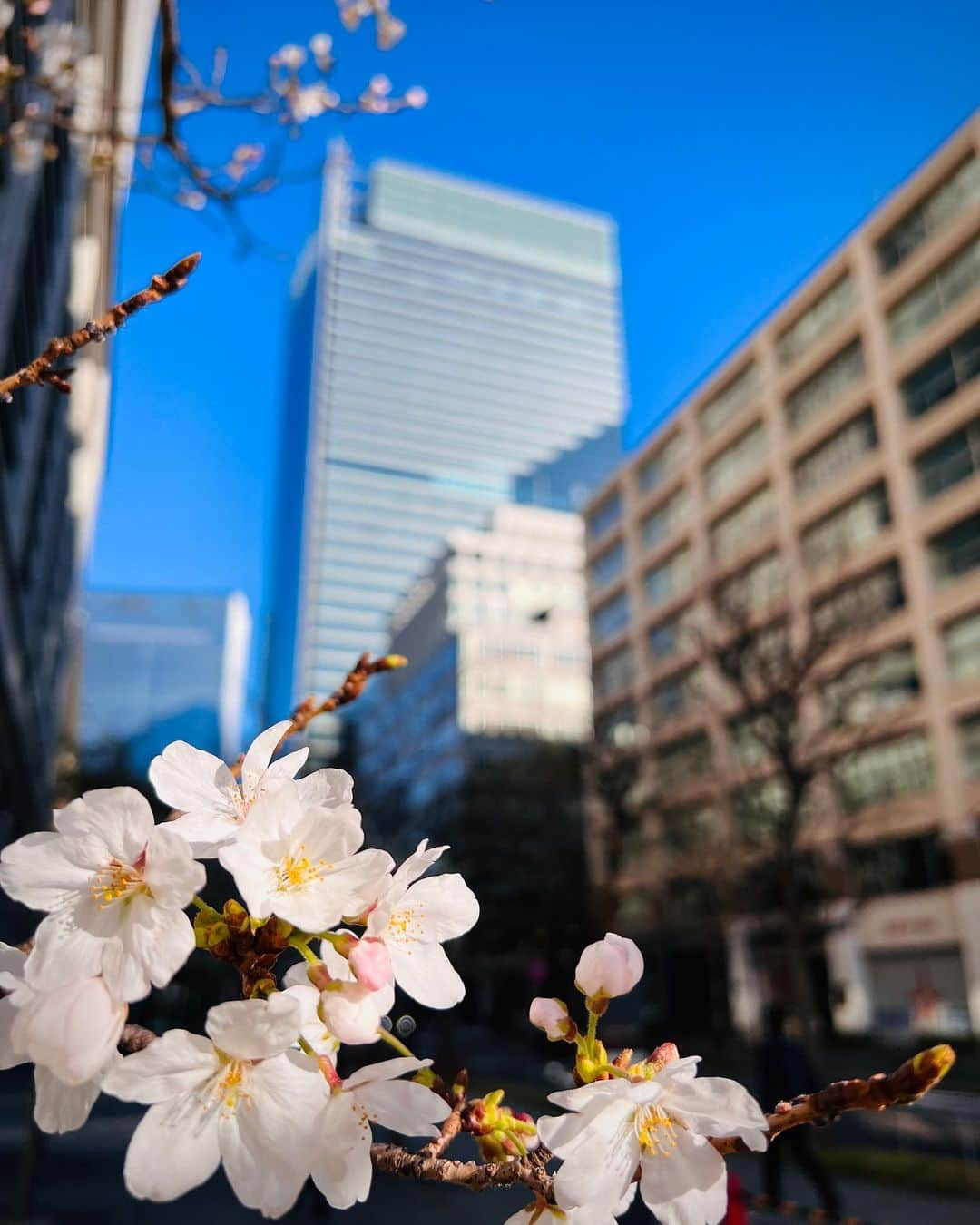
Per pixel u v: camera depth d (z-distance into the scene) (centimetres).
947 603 2531
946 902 2438
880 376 2858
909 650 2661
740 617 2089
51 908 91
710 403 3809
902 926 2548
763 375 3444
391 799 4081
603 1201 97
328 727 7744
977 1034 2266
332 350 13000
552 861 3534
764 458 3400
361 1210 791
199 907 107
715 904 2734
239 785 108
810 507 3072
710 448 3691
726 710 3191
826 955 2802
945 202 2767
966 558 2533
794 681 1881
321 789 108
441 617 6725
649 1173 97
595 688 4362
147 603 13612
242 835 95
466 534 6856
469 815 3894
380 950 96
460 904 110
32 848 92
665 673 3706
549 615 6353
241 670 13700
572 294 14450
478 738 5628
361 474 12500
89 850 93
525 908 3756
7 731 1648
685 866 2942
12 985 96
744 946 3044
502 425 13300
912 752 2620
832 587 2391
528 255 14400
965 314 2570
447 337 13538
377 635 11694
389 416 12875
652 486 4159
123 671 12794
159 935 87
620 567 4306
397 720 6931
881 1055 2203
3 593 1359
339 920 94
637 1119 98
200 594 13712
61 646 2681
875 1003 2631
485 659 5919
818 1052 1552
